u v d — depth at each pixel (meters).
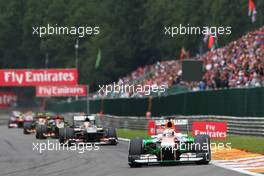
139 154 50.44
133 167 51.12
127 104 137.62
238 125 88.81
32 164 57.03
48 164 56.41
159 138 52.00
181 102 109.75
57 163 57.06
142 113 128.75
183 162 53.12
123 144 81.25
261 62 107.25
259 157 56.56
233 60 122.56
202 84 122.88
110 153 66.69
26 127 119.81
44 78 172.88
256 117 83.75
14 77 171.00
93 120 81.38
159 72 163.12
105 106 157.38
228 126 92.19
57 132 99.19
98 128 80.50
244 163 52.53
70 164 55.62
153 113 123.56
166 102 116.56
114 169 49.97
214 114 96.88
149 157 50.47
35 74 171.88
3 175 48.97
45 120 113.69
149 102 125.06
